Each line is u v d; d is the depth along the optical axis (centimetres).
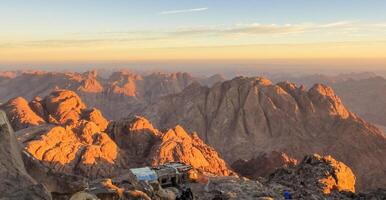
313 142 19775
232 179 6053
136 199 2336
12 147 1712
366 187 15812
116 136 12606
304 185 5978
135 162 10962
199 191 5119
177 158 11150
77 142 10150
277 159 12862
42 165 1831
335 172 6431
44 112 14425
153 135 12750
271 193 5141
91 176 9131
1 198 1393
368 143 18925
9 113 12975
